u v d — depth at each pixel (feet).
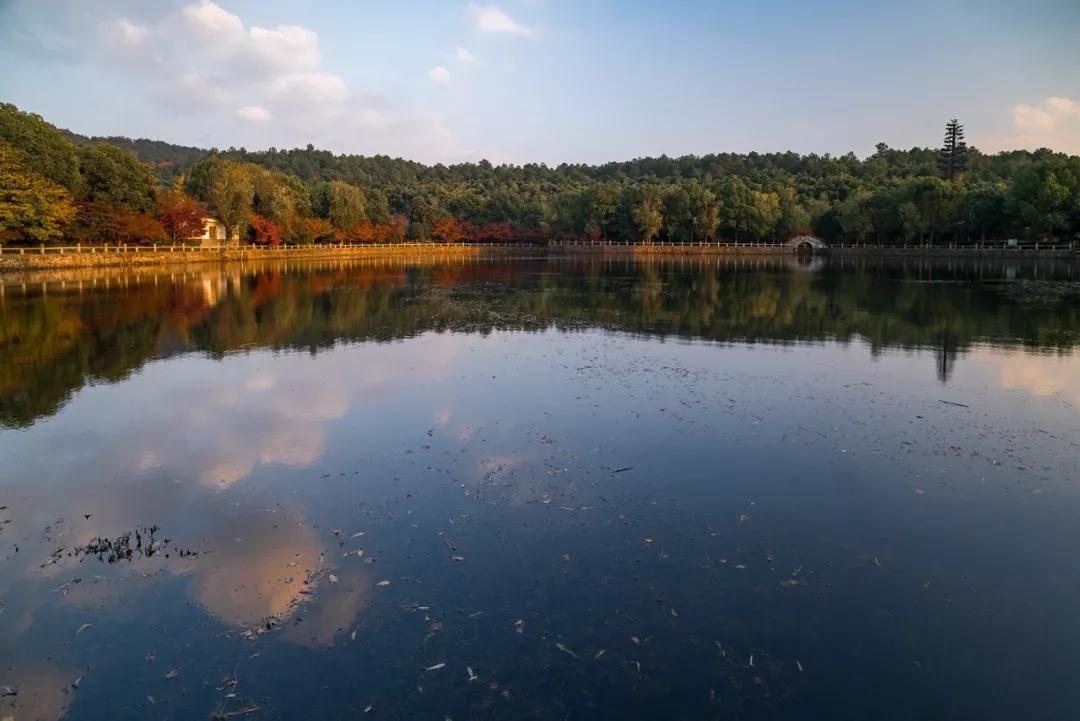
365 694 22.75
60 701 22.52
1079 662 24.45
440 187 522.47
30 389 62.75
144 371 70.13
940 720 21.71
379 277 206.18
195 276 192.54
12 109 201.57
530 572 30.19
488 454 44.96
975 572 30.42
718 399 58.08
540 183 594.65
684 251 383.04
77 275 183.01
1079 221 269.64
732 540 33.24
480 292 157.17
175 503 37.73
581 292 157.58
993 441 47.42
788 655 24.81
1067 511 36.50
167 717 21.79
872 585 29.32
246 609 27.45
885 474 41.57
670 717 21.76
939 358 75.77
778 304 129.70
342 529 34.40
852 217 358.43
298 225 319.47
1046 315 110.63
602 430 49.75
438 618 26.78
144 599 28.22
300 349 82.48
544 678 23.52
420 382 64.75
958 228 322.55
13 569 30.63
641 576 29.89
